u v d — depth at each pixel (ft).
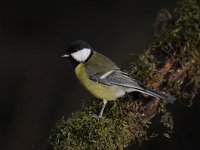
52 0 58.23
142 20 55.42
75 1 58.08
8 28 56.80
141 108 25.08
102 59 27.12
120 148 23.68
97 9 57.36
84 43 27.40
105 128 23.21
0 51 54.54
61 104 50.60
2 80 52.54
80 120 23.40
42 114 50.34
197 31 28.76
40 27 57.06
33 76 52.95
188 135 44.11
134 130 24.29
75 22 57.06
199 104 44.52
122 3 56.95
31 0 58.23
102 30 56.08
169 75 27.40
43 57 54.54
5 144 48.80
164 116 26.18
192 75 28.48
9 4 57.98
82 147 22.57
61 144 22.58
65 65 53.36
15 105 51.21
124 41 54.49
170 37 29.17
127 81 25.38
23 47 55.21
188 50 28.32
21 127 49.73
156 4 55.62
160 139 43.06
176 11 32.30
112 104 25.64
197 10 30.60
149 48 29.12
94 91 26.66
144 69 27.09
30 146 48.80
